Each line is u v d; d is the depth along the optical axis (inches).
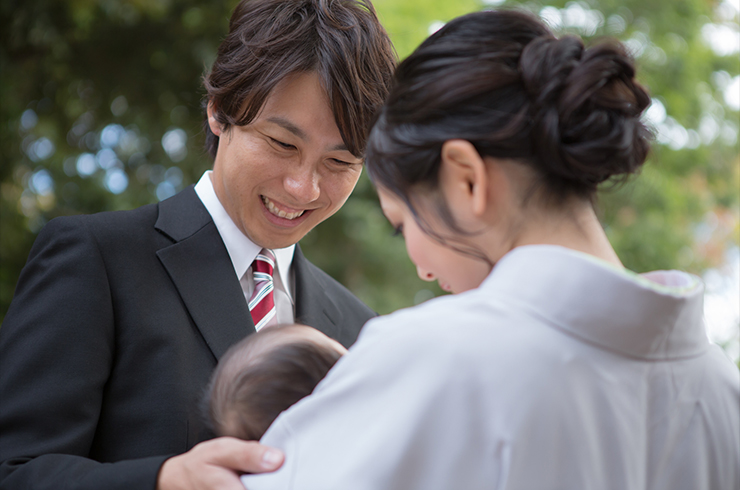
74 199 309.1
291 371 44.5
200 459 43.4
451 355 35.3
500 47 40.8
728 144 471.5
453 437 34.6
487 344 35.5
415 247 42.9
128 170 309.4
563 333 36.5
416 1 246.1
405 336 36.4
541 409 34.9
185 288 66.4
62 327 59.5
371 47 65.4
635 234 382.0
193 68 262.8
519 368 35.2
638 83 42.9
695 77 429.1
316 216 70.6
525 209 39.7
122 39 261.3
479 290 38.2
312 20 64.1
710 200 485.7
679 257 417.1
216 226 71.1
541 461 34.9
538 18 43.4
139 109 284.5
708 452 40.7
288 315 76.4
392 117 41.8
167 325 63.9
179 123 287.7
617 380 37.1
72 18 247.3
